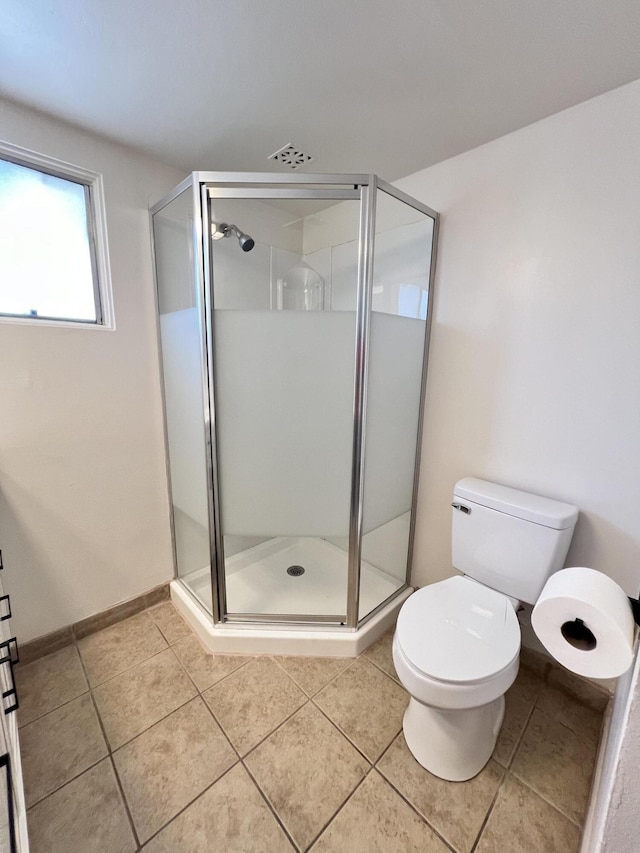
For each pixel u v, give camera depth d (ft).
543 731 4.17
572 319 4.16
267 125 4.38
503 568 4.46
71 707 4.31
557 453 4.43
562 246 4.15
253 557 6.84
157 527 6.03
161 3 2.82
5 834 1.48
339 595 5.96
